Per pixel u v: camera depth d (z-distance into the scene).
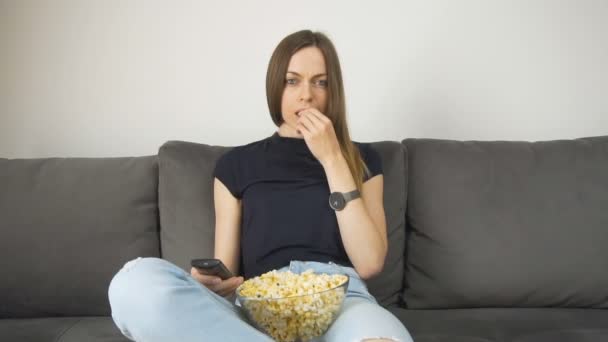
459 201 1.74
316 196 1.51
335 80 1.55
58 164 1.80
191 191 1.76
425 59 2.17
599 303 1.67
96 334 1.44
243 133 2.17
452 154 1.81
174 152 1.80
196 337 1.01
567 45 2.18
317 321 1.06
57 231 1.67
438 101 2.18
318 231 1.48
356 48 2.16
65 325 1.53
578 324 1.48
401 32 2.17
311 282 1.10
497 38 2.17
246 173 1.59
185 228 1.73
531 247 1.67
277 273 1.19
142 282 1.01
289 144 1.60
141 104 2.16
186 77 2.16
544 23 2.17
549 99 2.18
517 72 2.18
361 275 1.42
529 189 1.74
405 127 2.18
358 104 2.17
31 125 2.15
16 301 1.64
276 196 1.52
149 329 1.00
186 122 2.16
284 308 1.04
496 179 1.76
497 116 2.17
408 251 1.80
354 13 2.16
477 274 1.67
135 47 2.15
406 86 2.17
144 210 1.76
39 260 1.65
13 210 1.68
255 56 2.16
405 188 1.81
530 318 1.54
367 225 1.39
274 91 1.58
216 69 2.16
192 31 2.15
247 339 1.02
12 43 2.13
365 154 1.63
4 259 1.64
